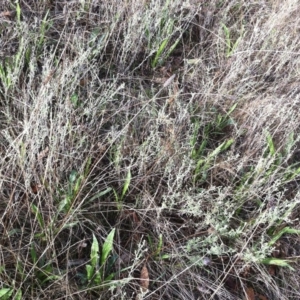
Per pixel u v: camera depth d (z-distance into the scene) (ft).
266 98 7.07
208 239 5.44
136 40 7.64
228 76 7.25
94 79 6.66
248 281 5.85
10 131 6.07
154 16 7.80
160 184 6.08
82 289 5.14
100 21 7.73
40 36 7.22
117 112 6.42
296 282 5.93
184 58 7.59
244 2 8.62
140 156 6.02
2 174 5.64
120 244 5.80
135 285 5.43
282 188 6.61
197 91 7.44
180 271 5.60
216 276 5.74
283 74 7.88
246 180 6.16
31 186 5.77
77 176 5.87
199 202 5.60
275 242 6.10
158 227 5.83
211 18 8.53
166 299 5.49
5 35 7.42
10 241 5.30
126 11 7.79
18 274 5.10
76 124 6.33
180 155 6.22
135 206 5.92
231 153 6.39
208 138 6.99
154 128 6.50
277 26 7.88
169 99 6.35
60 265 5.40
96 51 6.79
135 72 7.77
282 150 6.77
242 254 5.50
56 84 6.05
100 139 6.44
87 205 5.87
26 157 5.49
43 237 5.31
